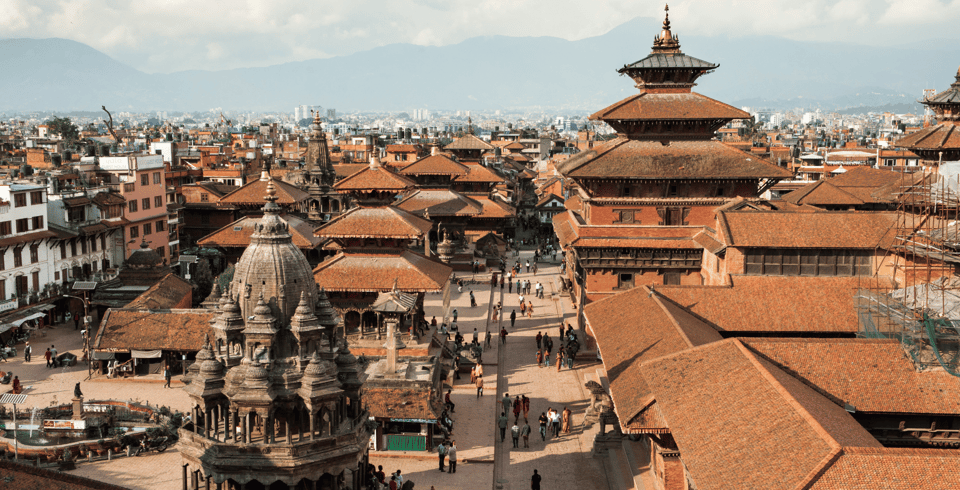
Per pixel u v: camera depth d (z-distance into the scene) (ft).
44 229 285.84
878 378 122.31
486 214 419.13
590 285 241.96
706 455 99.19
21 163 439.63
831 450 87.71
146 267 288.10
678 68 248.32
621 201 241.55
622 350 154.51
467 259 382.63
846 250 192.85
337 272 215.10
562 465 162.40
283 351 115.03
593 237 239.50
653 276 240.32
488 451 168.66
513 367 230.89
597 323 180.55
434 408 167.73
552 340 258.98
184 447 115.03
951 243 138.92
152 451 170.91
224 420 113.39
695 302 179.42
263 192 331.57
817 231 194.29
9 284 267.39
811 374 123.44
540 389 210.59
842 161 515.91
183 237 418.10
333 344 120.78
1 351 239.09
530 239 505.66
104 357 221.25
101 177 348.18
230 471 109.09
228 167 536.42
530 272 387.34
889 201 212.84
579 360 237.25
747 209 210.38
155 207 370.53
